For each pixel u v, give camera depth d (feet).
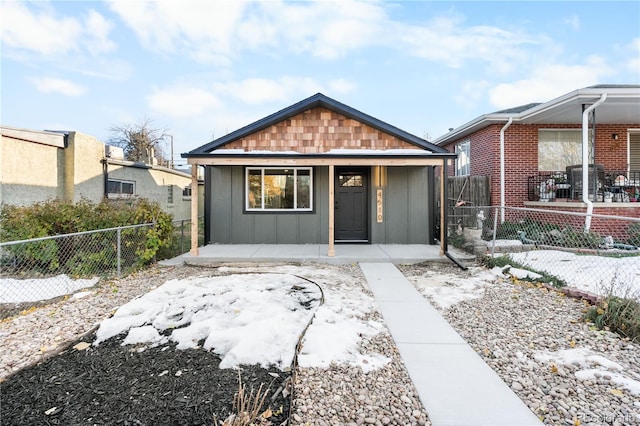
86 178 32.09
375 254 25.31
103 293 16.89
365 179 30.81
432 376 9.24
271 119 27.86
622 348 10.72
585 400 8.15
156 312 13.62
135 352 10.47
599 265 20.49
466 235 27.14
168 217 25.27
